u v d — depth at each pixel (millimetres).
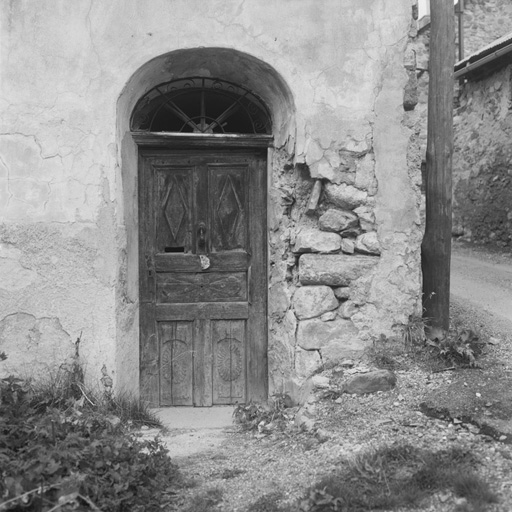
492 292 7898
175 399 5328
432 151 5270
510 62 11555
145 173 5320
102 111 4824
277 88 5066
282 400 4840
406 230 5016
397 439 3760
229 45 4867
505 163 11758
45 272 4793
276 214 5137
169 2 4859
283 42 4918
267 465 3809
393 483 3283
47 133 4805
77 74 4816
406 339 4906
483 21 14375
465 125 13227
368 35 4977
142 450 4105
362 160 4980
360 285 4926
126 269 4977
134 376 5098
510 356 4914
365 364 4797
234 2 4887
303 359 4848
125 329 4945
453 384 4348
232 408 5281
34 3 4805
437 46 5281
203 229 5332
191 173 5355
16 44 4797
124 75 4832
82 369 4770
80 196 4805
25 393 4379
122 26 4840
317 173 4930
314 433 4109
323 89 4945
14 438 3621
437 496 3186
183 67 5109
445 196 5223
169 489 3465
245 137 5215
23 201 4793
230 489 3494
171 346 5340
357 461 3482
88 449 3416
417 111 5121
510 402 4043
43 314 4785
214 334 5359
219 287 5352
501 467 3404
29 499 3006
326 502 3113
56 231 4797
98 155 4816
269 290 5250
